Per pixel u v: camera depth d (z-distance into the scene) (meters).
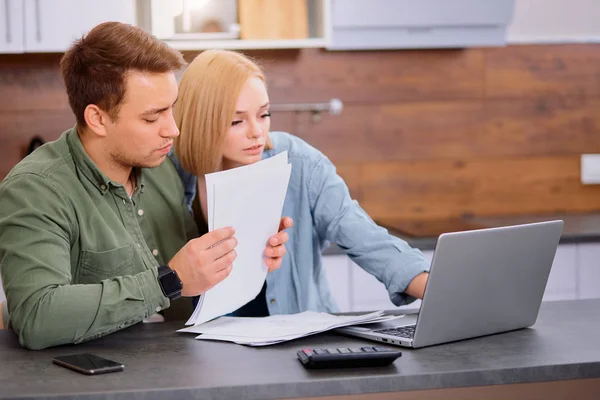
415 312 2.42
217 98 2.45
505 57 4.68
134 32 2.18
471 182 4.72
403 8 4.11
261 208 2.23
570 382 1.88
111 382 1.75
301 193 2.74
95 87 2.16
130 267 2.33
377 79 4.59
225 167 2.57
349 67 4.56
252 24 3.94
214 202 2.09
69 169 2.26
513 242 2.08
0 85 4.28
